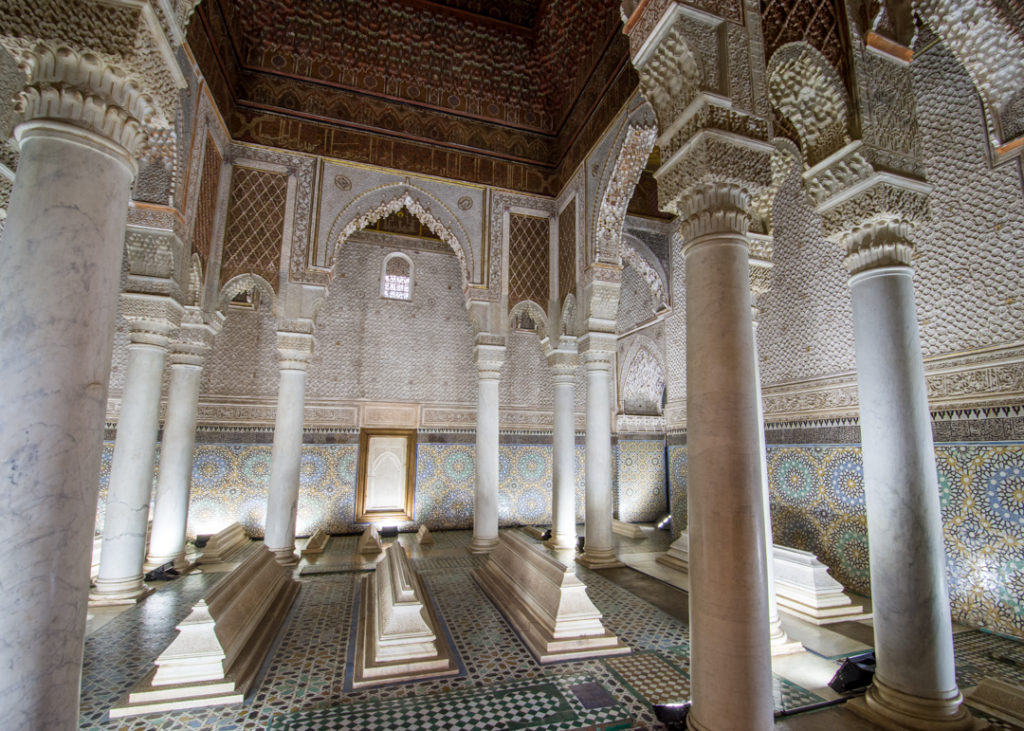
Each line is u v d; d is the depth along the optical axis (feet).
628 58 14.74
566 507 18.24
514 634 10.59
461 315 25.72
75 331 5.30
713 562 6.22
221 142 16.03
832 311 14.74
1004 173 10.68
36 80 5.63
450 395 25.04
